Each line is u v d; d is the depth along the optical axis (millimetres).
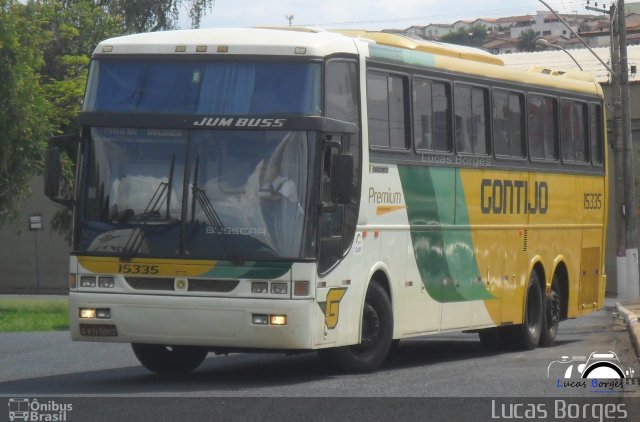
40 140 38594
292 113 15953
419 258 18891
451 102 20016
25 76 38125
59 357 20859
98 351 22094
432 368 18750
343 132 16344
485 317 21203
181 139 16094
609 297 55062
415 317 18859
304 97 15992
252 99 16078
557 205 24281
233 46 16266
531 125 23188
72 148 44469
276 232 15688
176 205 15938
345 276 16609
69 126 45875
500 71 21938
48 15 41594
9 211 40031
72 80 45906
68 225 49156
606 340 26219
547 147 23906
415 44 19266
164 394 14711
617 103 46719
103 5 56438
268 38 16312
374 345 17688
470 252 20594
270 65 16172
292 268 15594
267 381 16578
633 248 46469
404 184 18406
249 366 19594
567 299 25031
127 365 19438
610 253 58281
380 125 17750
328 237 16156
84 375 17750
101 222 16172
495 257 21547
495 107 21688
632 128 57844
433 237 19344
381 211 17703
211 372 18344
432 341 26625
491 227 21344
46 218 66062
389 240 17953
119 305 15969
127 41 16688
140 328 15922
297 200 15734
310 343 15719
